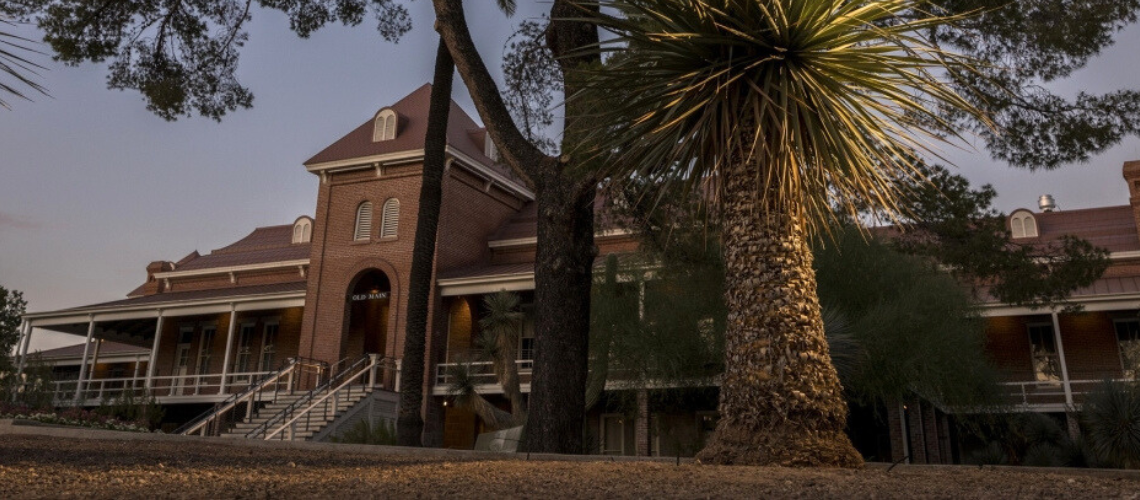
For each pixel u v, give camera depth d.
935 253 11.16
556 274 10.91
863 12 6.59
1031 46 9.89
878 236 16.86
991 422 18.70
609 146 7.38
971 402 16.70
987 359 18.81
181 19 15.12
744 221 6.80
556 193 11.07
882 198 6.66
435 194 13.59
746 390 6.47
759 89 6.31
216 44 15.43
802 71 6.55
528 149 11.48
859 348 13.85
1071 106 10.15
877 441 20.11
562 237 11.02
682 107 6.75
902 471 5.99
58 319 27.12
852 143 6.50
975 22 9.79
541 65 13.17
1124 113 9.80
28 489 4.31
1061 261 11.02
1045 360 21.77
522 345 24.27
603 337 17.28
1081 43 9.59
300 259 28.19
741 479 5.00
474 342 23.95
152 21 14.89
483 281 23.31
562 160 10.34
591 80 7.93
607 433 22.34
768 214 6.60
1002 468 6.49
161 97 14.78
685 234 14.61
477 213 26.61
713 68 6.65
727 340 6.79
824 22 6.55
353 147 26.44
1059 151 10.12
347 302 25.02
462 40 11.74
